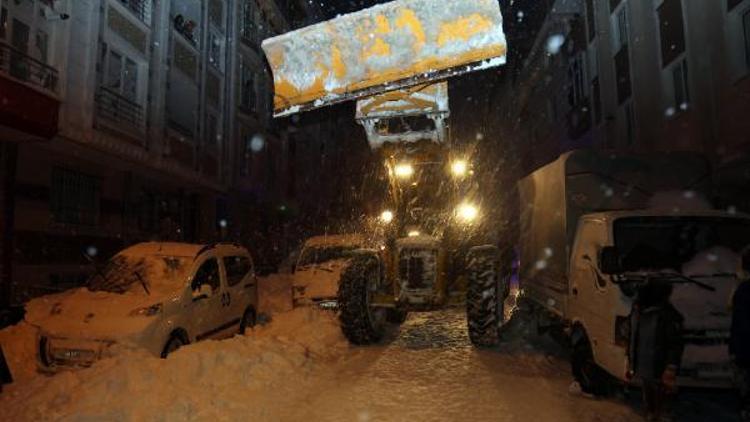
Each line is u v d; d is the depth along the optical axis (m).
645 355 4.49
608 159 6.76
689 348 4.71
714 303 4.83
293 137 30.38
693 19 11.83
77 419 4.47
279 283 16.44
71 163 13.13
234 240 22.84
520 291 9.66
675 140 12.95
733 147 10.39
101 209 14.33
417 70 5.52
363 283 8.06
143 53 14.80
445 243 8.61
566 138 22.73
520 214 9.74
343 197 38.19
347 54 5.81
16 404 5.11
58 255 12.50
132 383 5.24
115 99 13.40
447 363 6.96
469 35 5.35
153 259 7.50
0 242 10.88
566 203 6.62
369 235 10.37
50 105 10.76
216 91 20.41
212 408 4.99
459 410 5.13
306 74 6.00
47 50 11.29
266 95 26.23
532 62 27.91
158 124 15.41
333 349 7.79
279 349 6.90
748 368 4.28
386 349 7.82
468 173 9.02
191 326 6.94
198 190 20.05
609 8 17.28
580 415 4.99
